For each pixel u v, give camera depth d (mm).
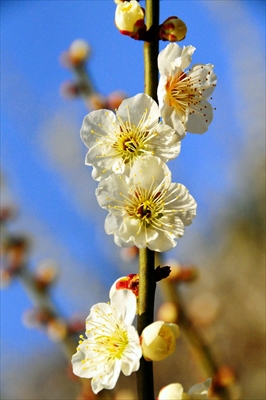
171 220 343
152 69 346
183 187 344
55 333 476
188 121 354
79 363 342
